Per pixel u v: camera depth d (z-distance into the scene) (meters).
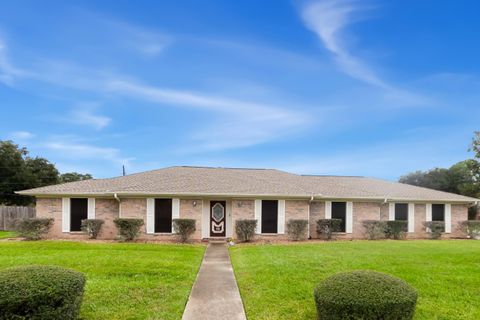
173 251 14.30
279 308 7.19
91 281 8.89
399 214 22.72
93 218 19.30
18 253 13.20
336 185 23.81
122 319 6.50
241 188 19.98
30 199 39.31
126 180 21.00
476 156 16.09
